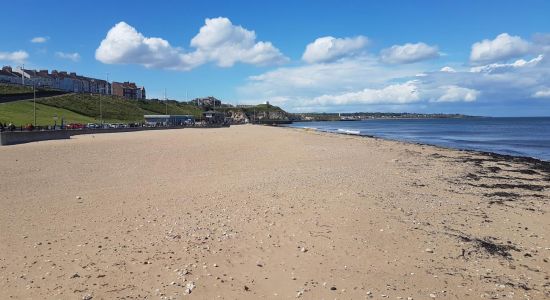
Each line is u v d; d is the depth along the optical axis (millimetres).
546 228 14164
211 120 167375
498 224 14531
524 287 9359
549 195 20156
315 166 28484
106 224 13469
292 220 14102
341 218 14430
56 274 9414
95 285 8883
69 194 18156
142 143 49312
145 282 9086
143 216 14523
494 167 30516
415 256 11141
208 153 37375
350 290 8969
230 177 23250
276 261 10516
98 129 77750
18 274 9383
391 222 14180
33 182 20844
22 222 13570
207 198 17500
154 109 181750
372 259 10836
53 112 111750
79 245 11375
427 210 16172
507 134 94625
